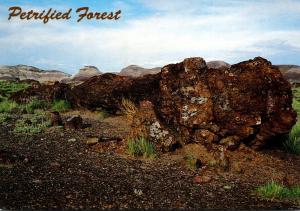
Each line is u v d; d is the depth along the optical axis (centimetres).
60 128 1368
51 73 7181
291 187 940
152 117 1155
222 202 838
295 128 1348
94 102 1593
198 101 1136
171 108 1183
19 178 920
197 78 1161
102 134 1302
